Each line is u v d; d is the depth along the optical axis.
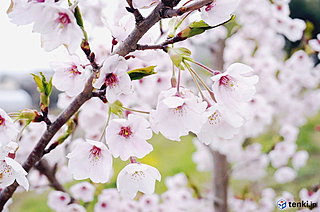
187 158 2.97
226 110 0.76
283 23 1.43
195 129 0.75
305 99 1.93
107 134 0.76
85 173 0.77
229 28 1.47
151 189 0.78
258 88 1.57
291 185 1.63
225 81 0.77
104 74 0.74
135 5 0.73
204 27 0.74
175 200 1.46
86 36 0.74
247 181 2.16
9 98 2.85
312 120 3.03
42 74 0.77
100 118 1.11
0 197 0.81
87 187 1.13
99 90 0.76
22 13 0.72
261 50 1.67
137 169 0.77
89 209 1.35
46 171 0.98
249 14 1.52
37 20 0.72
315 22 2.83
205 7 0.74
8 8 0.72
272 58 1.63
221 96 0.76
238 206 1.50
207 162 1.84
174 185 1.60
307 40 1.36
